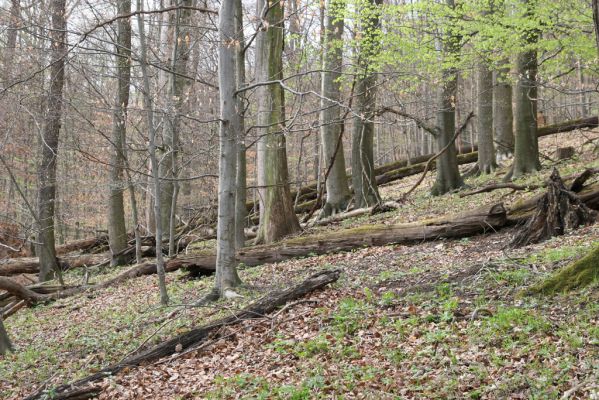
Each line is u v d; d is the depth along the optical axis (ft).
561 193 36.96
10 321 47.24
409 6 57.16
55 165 58.49
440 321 25.04
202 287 44.55
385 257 42.29
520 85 58.95
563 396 16.78
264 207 58.54
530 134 63.93
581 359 18.94
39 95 47.91
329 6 58.49
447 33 59.62
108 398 24.56
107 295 49.37
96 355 31.81
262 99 55.72
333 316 27.86
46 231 61.31
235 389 22.70
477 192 57.06
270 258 48.80
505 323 22.59
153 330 34.50
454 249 40.27
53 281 59.93
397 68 61.26
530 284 26.84
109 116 55.36
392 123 36.19
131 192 60.49
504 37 55.21
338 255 46.19
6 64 48.14
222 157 37.22
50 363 32.58
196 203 79.05
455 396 18.35
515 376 18.53
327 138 67.56
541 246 34.37
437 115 66.64
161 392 24.36
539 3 53.01
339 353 23.85
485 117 74.43
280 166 57.82
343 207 67.97
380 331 25.44
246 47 37.65
